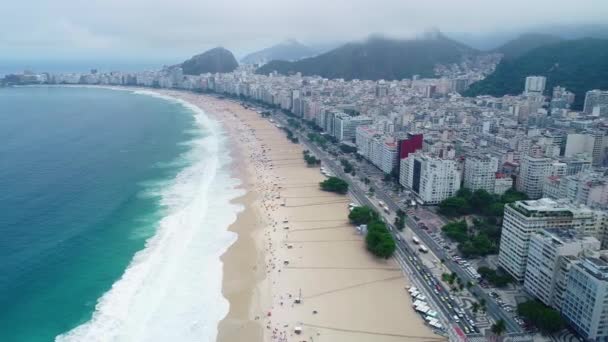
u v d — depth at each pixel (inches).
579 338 7672.2
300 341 7657.5
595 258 7701.8
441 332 7859.3
